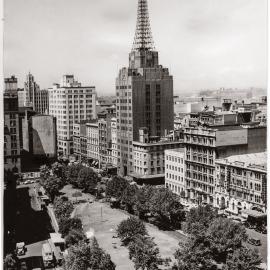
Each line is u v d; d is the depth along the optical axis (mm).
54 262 110250
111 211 160250
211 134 164375
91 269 94500
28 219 150625
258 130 169875
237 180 152875
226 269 93688
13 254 110562
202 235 101125
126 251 118938
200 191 172250
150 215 152750
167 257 111938
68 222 123688
